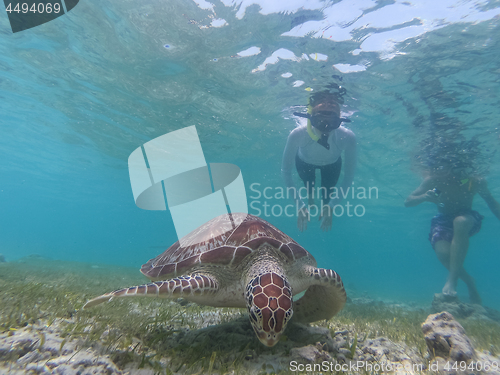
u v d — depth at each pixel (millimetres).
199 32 2459
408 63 2525
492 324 1605
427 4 2029
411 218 10188
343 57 2551
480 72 2506
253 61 2766
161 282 675
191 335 755
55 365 504
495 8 1977
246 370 591
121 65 3029
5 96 4277
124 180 8805
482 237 12383
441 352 708
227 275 816
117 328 711
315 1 2072
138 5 2260
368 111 3373
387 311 1968
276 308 590
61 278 2135
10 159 8672
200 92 3365
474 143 3541
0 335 572
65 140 5906
